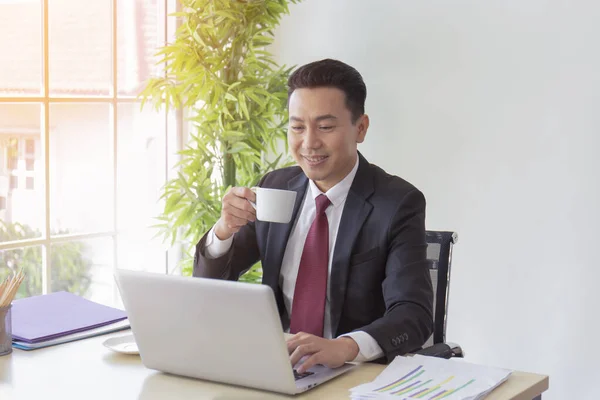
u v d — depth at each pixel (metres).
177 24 3.45
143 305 1.60
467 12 3.12
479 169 3.15
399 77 3.29
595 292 2.95
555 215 3.01
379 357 1.74
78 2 3.13
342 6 3.40
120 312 2.08
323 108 2.00
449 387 1.51
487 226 3.15
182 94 3.15
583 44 2.91
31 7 2.97
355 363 1.71
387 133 3.35
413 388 1.51
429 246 2.27
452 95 3.18
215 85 3.04
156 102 3.13
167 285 1.54
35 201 3.03
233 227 2.08
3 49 2.89
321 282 2.03
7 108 2.92
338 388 1.55
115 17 3.26
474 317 3.21
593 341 2.96
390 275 1.96
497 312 3.16
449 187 3.22
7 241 2.95
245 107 2.99
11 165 2.94
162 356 1.62
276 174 2.30
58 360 1.74
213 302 1.50
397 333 1.76
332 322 2.02
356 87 2.05
